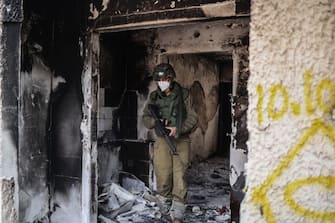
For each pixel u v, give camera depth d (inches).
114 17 130.9
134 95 191.0
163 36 183.3
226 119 312.8
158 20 123.1
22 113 129.3
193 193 200.4
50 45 141.3
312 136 27.3
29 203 133.1
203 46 171.0
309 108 27.3
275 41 28.1
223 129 313.9
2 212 71.7
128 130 192.5
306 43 27.3
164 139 146.0
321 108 27.0
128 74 191.9
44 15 137.0
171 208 144.7
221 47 164.4
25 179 131.2
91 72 135.6
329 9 26.6
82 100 136.9
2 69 70.6
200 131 274.8
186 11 118.1
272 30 28.2
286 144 28.0
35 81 134.7
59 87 141.9
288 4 27.6
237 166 141.6
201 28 170.6
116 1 130.4
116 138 189.2
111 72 183.6
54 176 143.7
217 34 165.5
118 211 161.2
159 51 185.2
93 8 134.5
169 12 121.1
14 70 72.4
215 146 308.0
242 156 140.8
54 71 142.5
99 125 177.3
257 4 28.7
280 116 28.1
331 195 27.1
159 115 144.7
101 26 133.0
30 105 132.7
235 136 143.3
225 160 286.8
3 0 70.2
